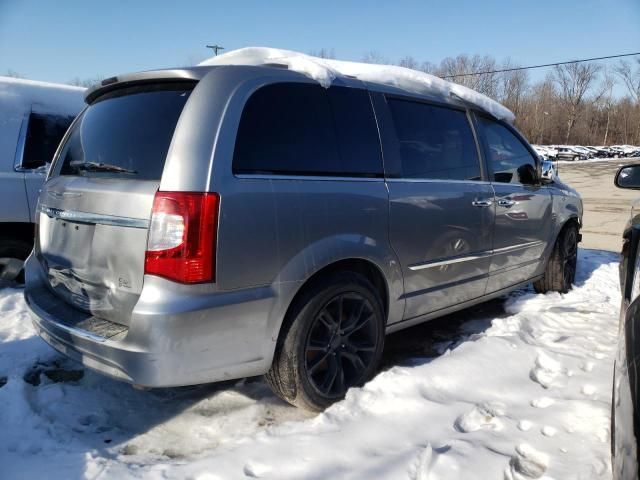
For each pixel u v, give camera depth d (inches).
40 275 118.7
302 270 99.7
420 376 111.9
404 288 124.1
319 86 111.6
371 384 110.3
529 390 110.5
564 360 124.0
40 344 141.9
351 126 114.6
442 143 137.8
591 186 936.9
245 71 101.6
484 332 153.5
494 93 2918.3
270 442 92.4
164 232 87.0
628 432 51.1
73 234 103.6
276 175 98.6
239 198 91.6
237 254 91.1
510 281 166.6
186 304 86.6
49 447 95.4
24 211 176.1
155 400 115.6
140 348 86.1
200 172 89.2
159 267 87.0
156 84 105.4
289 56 120.3
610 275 231.8
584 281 221.5
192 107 93.7
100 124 110.8
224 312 90.5
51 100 190.1
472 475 81.6
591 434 91.8
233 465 86.7
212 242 88.3
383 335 121.3
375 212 113.5
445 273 135.6
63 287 107.5
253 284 93.9
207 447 98.7
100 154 105.1
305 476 82.8
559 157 2039.9
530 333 147.9
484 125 156.6
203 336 89.1
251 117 98.0
